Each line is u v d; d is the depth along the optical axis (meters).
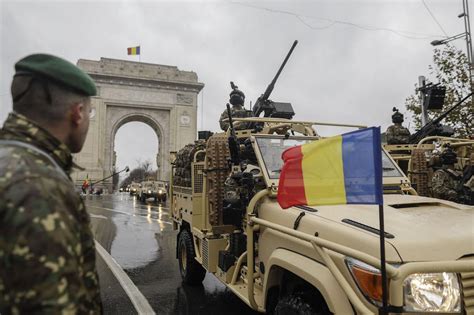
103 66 41.12
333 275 2.13
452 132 7.11
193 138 43.81
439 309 1.95
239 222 3.75
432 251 2.06
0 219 1.03
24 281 0.99
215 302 4.92
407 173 6.80
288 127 4.84
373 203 1.89
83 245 1.30
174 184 6.57
